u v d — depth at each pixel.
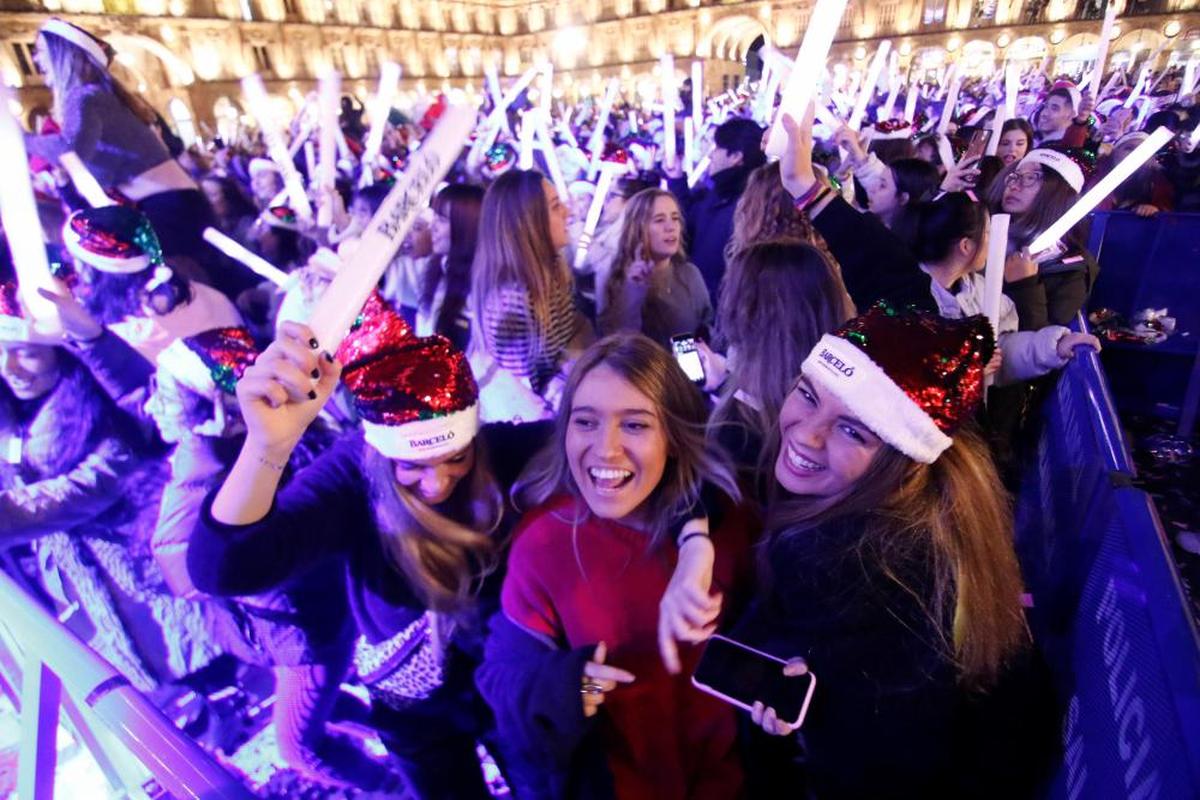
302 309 2.17
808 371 1.10
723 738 1.26
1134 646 1.02
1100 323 4.01
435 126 0.85
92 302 1.84
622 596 1.20
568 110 13.89
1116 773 0.99
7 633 1.41
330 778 2.06
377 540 1.39
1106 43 6.09
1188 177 5.70
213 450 1.89
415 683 1.56
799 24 42.84
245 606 1.70
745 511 1.29
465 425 1.28
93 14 29.45
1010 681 1.10
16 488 1.83
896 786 1.10
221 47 34.78
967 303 2.33
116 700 1.02
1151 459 3.63
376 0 41.88
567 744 1.15
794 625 1.10
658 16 45.53
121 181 2.56
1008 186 2.97
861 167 2.96
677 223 2.71
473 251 2.59
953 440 1.05
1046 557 1.89
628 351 1.17
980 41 38.56
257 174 4.62
